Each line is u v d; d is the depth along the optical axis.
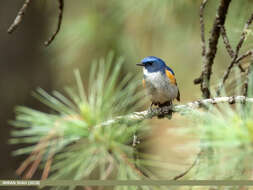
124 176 4.65
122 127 5.02
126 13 9.32
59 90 11.48
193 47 11.55
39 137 4.64
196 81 6.27
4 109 11.12
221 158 3.86
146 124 5.38
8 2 11.55
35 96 11.40
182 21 9.34
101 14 10.31
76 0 10.79
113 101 5.30
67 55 10.67
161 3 8.66
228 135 3.99
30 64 11.55
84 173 4.57
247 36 5.37
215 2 8.05
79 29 10.23
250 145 3.89
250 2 6.89
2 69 11.36
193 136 4.11
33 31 11.63
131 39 10.49
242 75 5.45
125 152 4.88
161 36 10.25
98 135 4.91
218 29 5.93
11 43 11.47
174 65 12.06
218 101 5.14
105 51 10.68
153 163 4.74
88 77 11.18
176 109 5.32
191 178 4.12
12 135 10.88
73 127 4.88
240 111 4.42
